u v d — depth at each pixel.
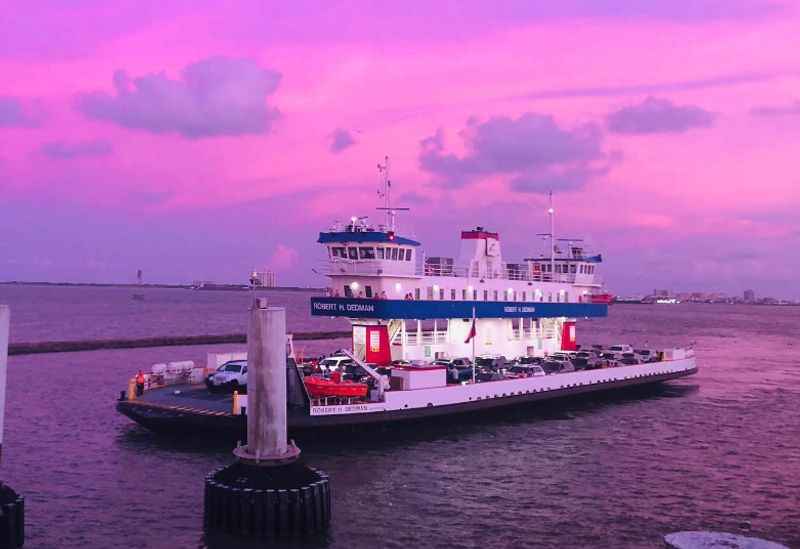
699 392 76.62
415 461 43.00
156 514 32.69
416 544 29.75
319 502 30.80
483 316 66.44
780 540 31.17
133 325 188.50
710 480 40.56
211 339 140.50
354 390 46.31
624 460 44.81
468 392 52.00
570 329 78.56
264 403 31.55
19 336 143.75
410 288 61.59
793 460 45.72
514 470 41.69
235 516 30.16
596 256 83.50
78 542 29.30
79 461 41.28
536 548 29.59
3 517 27.19
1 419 26.81
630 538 30.94
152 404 45.00
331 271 61.69
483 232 70.88
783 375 95.50
